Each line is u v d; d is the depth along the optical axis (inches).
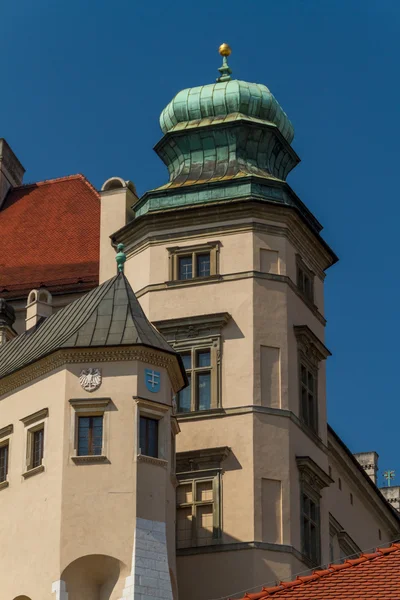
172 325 2827.3
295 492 2746.1
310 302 2950.3
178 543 2689.5
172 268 2878.9
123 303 2554.1
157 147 3078.2
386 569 1893.5
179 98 3073.3
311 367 2908.5
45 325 2704.2
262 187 2913.4
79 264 3260.3
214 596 2635.3
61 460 2401.6
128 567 2327.8
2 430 2532.0
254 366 2778.1
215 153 3016.7
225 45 3157.0
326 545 2837.1
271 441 2741.1
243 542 2659.9
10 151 3649.1
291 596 1839.3
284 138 3061.0
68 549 2345.0
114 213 3056.1
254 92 3061.0
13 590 2395.4
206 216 2893.7
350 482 3486.7
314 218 3002.0
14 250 3373.5
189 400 2783.0
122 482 2378.2
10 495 2471.7
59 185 3592.5
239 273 2842.0
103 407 2427.4
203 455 2728.8
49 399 2468.0
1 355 2731.3
